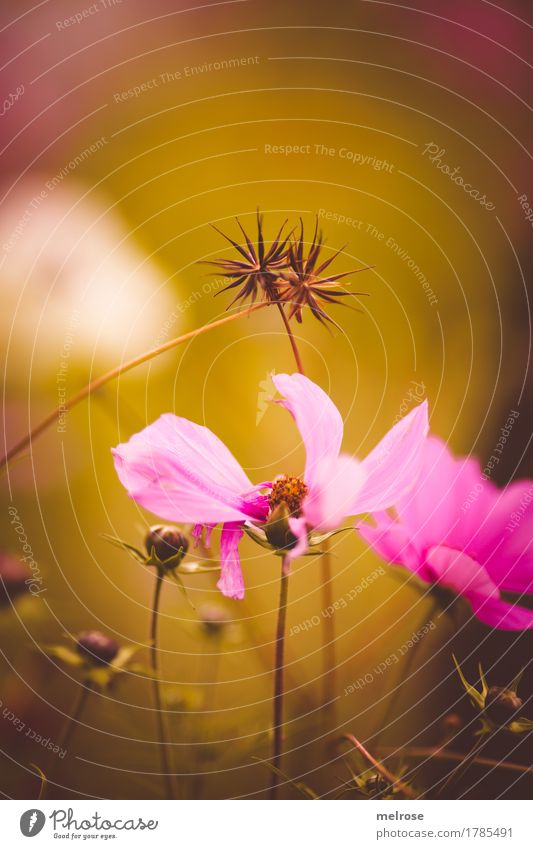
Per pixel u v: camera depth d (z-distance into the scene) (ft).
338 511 1.05
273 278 1.09
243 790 1.23
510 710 1.09
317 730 1.24
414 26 2.19
